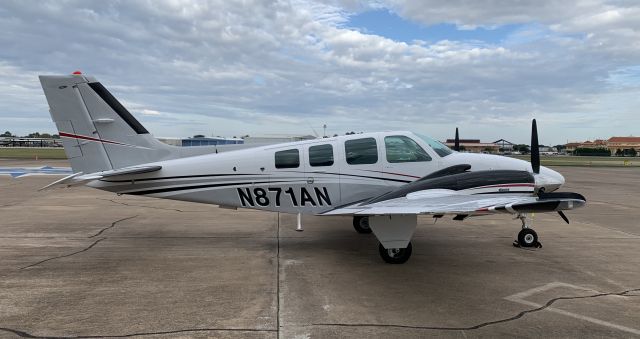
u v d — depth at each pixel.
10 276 5.25
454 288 4.95
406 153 6.88
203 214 10.44
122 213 10.48
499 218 10.05
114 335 3.58
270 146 6.99
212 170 6.90
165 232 8.19
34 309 4.16
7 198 13.16
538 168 6.82
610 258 6.40
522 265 5.98
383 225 5.91
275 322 3.89
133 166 7.15
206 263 5.95
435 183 6.20
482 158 6.95
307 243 7.29
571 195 5.18
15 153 52.50
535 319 4.03
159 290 4.77
